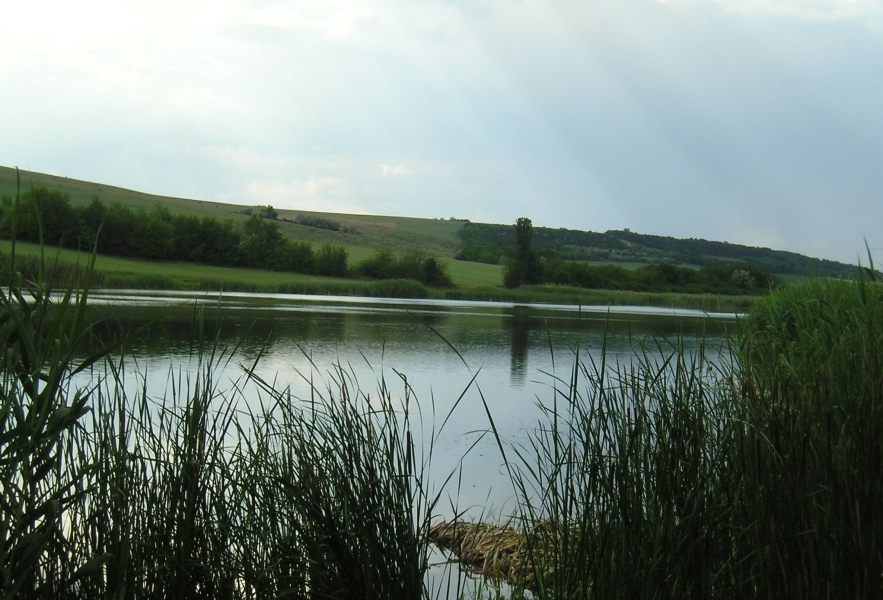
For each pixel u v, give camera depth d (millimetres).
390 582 3312
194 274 73500
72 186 119062
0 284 2836
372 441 3568
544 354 20766
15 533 2623
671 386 3818
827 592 3074
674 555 3215
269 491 3471
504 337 26625
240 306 38469
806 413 3377
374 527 3365
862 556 3107
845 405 3580
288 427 3721
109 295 39719
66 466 3377
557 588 3422
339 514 3395
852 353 4449
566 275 89438
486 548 5273
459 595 4574
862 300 5629
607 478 3504
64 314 2801
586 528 3430
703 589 3250
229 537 3379
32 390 2725
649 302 70188
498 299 76312
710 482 3449
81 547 3195
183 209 126500
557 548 3564
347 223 146375
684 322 32125
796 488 3271
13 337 2824
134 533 3207
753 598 3307
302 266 91938
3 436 2656
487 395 13094
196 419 3453
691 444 3500
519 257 89062
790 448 3359
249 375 3693
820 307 6516
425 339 24891
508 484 7246
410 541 3381
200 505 3383
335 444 3537
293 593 3258
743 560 3246
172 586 3209
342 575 3238
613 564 3297
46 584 3020
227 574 3312
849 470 3246
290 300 49781
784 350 5402
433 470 7781
